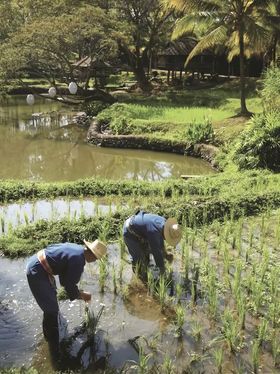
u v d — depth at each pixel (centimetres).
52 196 1059
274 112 1398
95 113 2394
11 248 748
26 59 2295
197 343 526
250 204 935
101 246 517
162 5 2764
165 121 1889
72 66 2611
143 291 632
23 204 1027
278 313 569
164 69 3728
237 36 2161
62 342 532
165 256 643
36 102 3136
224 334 532
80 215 902
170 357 504
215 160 1493
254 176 1192
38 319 573
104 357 509
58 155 1733
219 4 1886
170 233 596
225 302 602
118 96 2773
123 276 671
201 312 583
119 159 1669
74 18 2308
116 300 613
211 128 1661
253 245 771
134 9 2911
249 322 560
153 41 3111
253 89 2652
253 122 1364
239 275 628
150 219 616
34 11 2831
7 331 550
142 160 1648
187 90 2947
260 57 3152
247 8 1870
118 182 1138
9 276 679
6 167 1578
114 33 2472
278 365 489
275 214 908
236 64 3506
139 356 498
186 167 1538
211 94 2659
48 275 518
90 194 1095
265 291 623
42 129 2230
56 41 2262
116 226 827
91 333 542
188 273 672
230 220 870
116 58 2998
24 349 521
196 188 1092
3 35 3016
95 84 2764
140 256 651
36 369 486
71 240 793
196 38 3278
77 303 605
